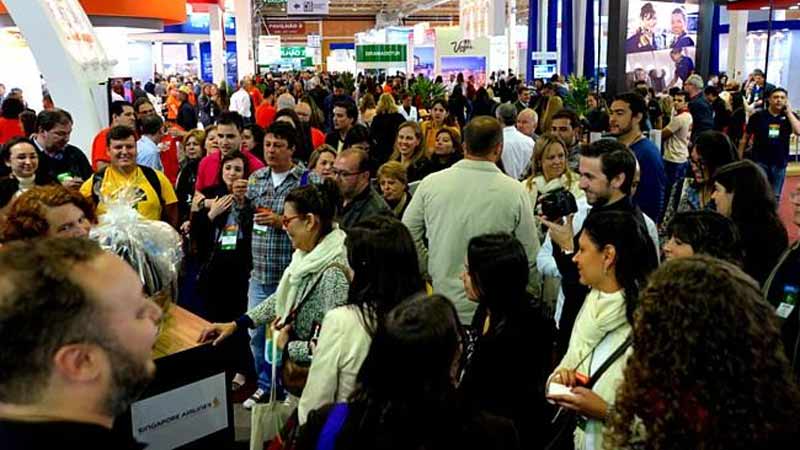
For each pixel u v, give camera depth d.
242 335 3.62
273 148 3.56
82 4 9.80
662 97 9.44
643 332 1.18
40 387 0.88
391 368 1.31
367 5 37.47
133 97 12.23
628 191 2.67
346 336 1.87
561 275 2.71
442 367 1.32
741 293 1.13
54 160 4.20
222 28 18.28
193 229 3.72
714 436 1.07
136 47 21.69
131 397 1.00
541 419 2.10
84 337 0.90
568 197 2.70
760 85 11.57
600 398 1.71
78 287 0.91
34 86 12.71
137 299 0.99
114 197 2.42
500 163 4.30
